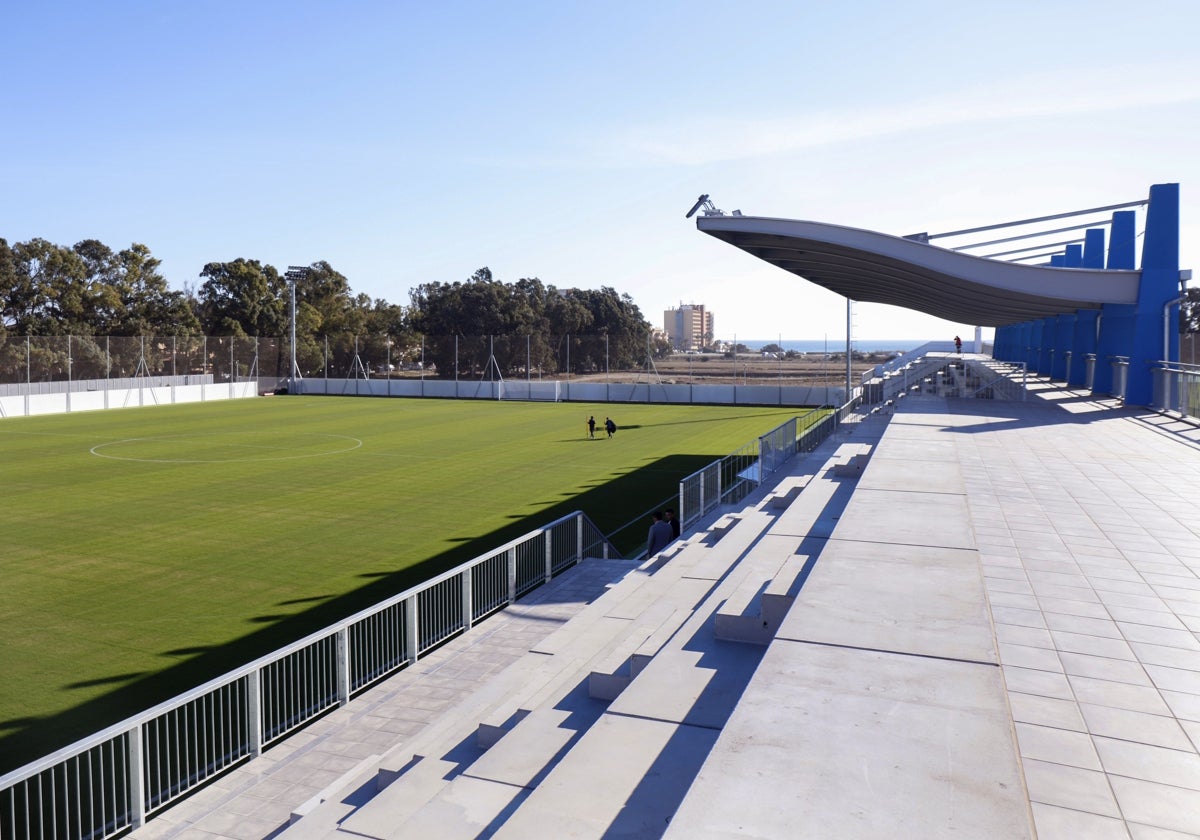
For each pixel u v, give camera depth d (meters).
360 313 96.94
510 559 13.36
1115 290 24.67
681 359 78.94
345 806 6.18
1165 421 20.83
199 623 13.51
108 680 11.28
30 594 15.03
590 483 26.80
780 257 30.81
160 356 63.16
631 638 7.54
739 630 6.58
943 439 17.20
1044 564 8.31
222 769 8.21
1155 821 3.84
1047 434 18.42
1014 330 62.94
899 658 4.71
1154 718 4.92
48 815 8.11
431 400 64.56
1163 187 24.27
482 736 6.67
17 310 72.50
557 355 73.12
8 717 10.20
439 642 11.80
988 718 4.02
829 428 26.44
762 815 3.24
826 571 6.34
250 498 24.22
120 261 81.75
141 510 22.48
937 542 7.16
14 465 30.45
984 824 3.17
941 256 24.09
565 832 3.72
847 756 3.67
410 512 22.28
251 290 86.81
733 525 14.33
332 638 12.65
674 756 4.49
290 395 69.69
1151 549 8.88
